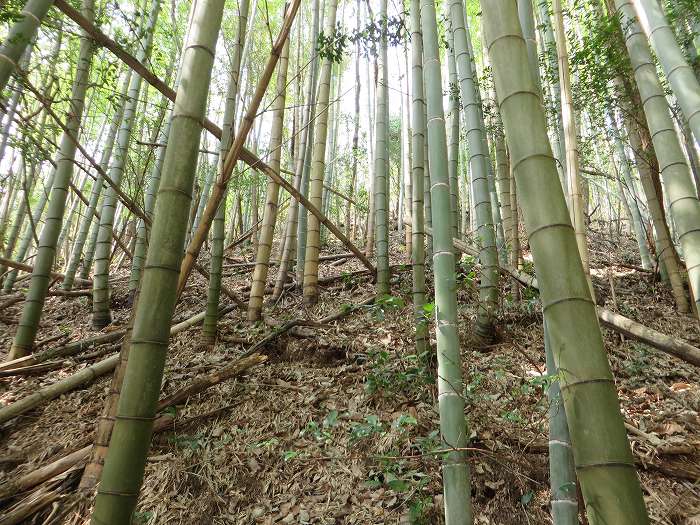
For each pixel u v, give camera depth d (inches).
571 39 194.9
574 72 193.5
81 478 119.2
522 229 358.6
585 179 412.8
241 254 383.2
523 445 122.7
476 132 178.4
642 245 278.8
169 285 71.2
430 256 255.1
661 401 142.6
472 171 180.4
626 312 209.0
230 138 157.9
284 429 138.9
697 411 135.3
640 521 47.3
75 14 122.2
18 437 142.0
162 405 142.0
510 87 62.3
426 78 118.0
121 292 275.9
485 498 114.0
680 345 136.8
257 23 416.5
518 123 61.0
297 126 363.9
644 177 226.8
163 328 70.1
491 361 163.6
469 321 190.9
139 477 66.1
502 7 64.9
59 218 186.4
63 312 257.9
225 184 119.6
